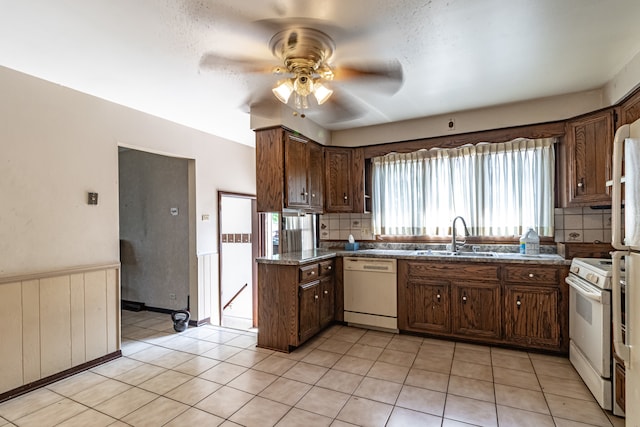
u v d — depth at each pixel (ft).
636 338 4.65
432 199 12.86
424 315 11.22
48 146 8.69
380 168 13.75
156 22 6.25
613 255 5.08
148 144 11.52
